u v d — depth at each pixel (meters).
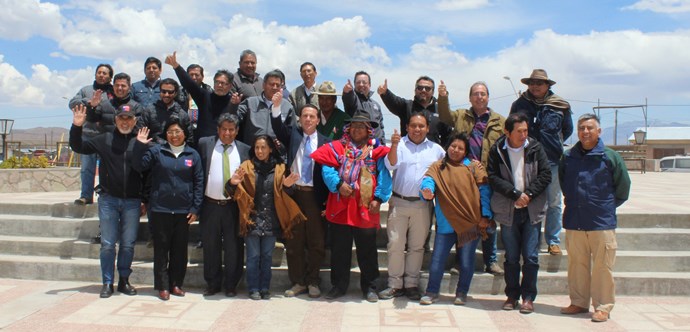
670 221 6.33
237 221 5.23
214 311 4.75
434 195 5.12
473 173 5.04
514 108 5.58
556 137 5.38
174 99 5.91
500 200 4.89
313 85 6.59
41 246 6.13
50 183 10.14
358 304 5.02
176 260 5.18
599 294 4.67
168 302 4.98
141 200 5.25
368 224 5.08
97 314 4.59
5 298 5.04
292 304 5.00
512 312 4.83
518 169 4.83
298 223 5.17
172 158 5.05
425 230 5.19
